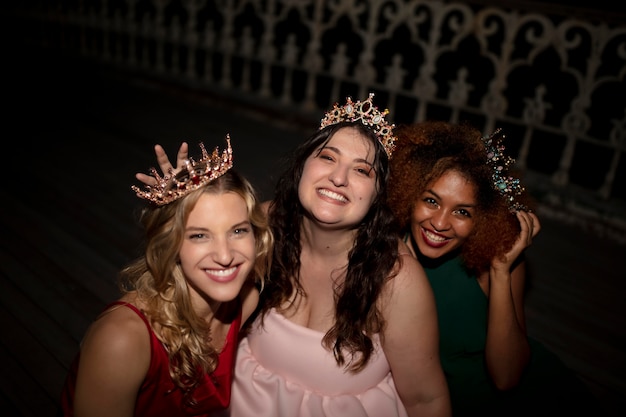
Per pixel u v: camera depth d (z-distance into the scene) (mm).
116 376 1483
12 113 5699
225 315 1770
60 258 3113
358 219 1694
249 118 5941
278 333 1864
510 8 4312
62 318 2621
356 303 1758
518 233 1910
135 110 6020
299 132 5590
